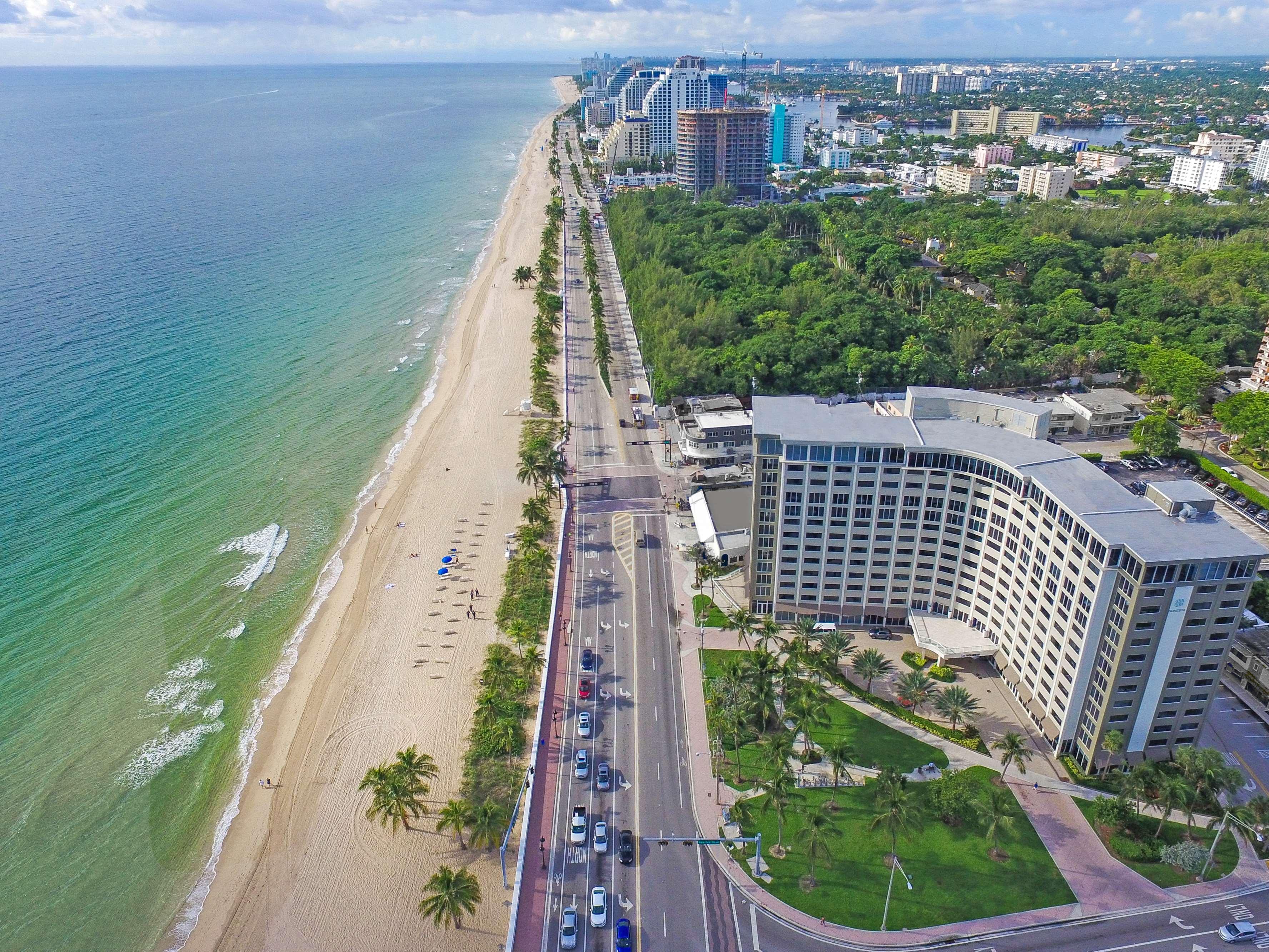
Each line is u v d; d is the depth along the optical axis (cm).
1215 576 10575
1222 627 10988
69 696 14412
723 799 12062
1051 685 12644
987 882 10694
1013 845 11175
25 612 16188
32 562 17550
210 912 10881
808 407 15438
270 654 15588
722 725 13025
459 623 16188
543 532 18538
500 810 11544
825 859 11038
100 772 13012
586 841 11419
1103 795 11862
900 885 10675
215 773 13025
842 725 13312
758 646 14338
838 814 11719
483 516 19762
